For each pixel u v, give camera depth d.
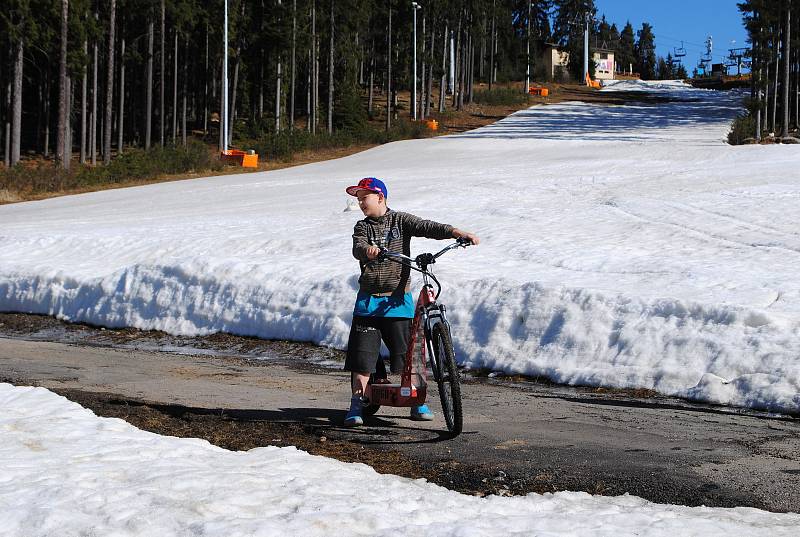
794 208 19.42
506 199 23.73
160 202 30.12
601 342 9.65
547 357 9.85
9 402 7.01
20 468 4.88
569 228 17.69
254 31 68.44
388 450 6.39
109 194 35.62
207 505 4.23
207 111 75.25
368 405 7.50
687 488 5.34
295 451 5.72
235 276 13.74
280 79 73.62
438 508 4.52
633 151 41.19
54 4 50.56
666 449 6.39
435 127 75.06
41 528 3.93
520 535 4.05
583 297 10.26
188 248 17.45
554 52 143.62
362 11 79.94
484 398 8.65
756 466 5.87
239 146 57.31
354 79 85.81
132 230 20.72
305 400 8.50
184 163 46.38
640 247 15.09
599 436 6.84
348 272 13.16
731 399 8.16
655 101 107.62
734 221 17.92
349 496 4.58
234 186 34.50
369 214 7.06
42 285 15.84
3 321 15.27
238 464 5.22
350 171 39.75
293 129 62.00
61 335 14.17
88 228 21.88
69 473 4.75
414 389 7.00
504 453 6.28
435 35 94.38
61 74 47.22
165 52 78.56
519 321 10.52
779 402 7.83
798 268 12.35
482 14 99.50
